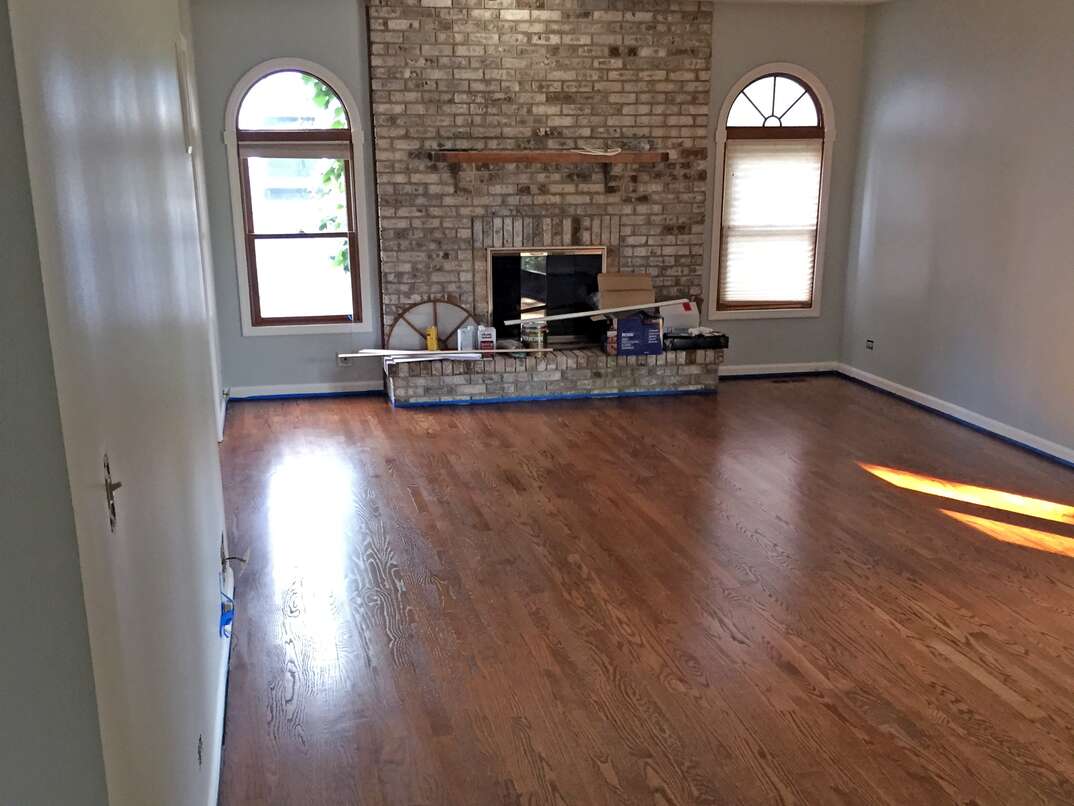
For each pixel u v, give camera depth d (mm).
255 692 3082
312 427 6277
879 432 6141
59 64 998
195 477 2570
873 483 5121
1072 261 5355
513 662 3262
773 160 7359
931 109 6508
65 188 995
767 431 6148
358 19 6531
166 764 1562
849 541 4312
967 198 6199
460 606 3682
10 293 869
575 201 6969
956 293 6363
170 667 1688
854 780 2637
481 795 2578
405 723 2910
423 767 2699
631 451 5699
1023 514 4660
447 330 7000
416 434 6102
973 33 6051
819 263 7602
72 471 934
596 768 2693
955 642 3391
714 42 7016
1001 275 5930
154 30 2252
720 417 6496
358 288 6988
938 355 6594
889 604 3684
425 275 6891
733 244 7477
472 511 4695
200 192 5172
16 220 848
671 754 2756
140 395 1521
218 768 2633
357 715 2953
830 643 3383
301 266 6930
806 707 2986
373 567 4047
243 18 6406
